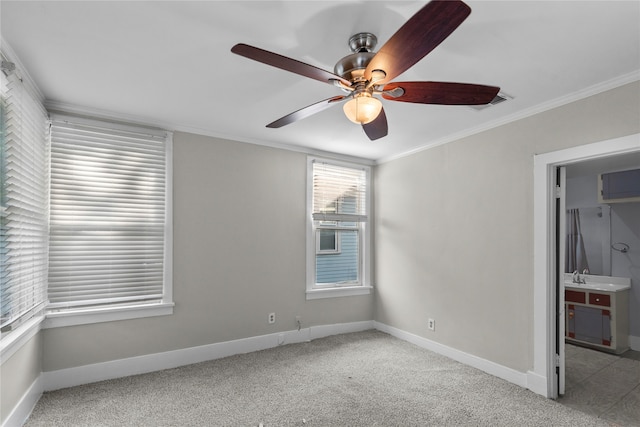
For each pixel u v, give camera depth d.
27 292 2.29
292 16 1.64
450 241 3.44
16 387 2.08
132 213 2.99
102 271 2.85
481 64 2.08
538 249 2.67
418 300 3.79
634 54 1.96
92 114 2.83
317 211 4.05
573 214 4.51
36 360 2.48
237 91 2.49
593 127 2.38
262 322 3.63
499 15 1.61
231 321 3.45
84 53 1.97
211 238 3.36
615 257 4.12
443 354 3.45
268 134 3.48
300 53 1.97
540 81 2.30
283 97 2.59
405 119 3.01
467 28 1.72
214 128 3.31
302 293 3.91
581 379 2.99
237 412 2.34
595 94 2.38
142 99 2.63
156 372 2.99
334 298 4.15
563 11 1.58
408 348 3.65
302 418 2.27
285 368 3.10
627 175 3.87
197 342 3.25
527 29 1.73
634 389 2.78
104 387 2.69
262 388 2.70
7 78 1.89
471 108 2.76
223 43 1.87
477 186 3.19
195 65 2.12
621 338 3.80
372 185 4.50
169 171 3.16
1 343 1.85
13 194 2.05
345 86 1.72
